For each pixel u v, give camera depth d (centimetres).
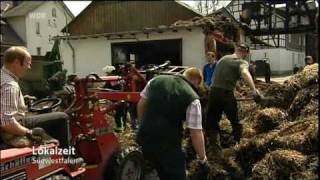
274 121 649
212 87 636
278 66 3300
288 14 2323
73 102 518
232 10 2756
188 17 2441
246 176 591
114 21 2639
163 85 400
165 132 391
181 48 1805
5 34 4684
